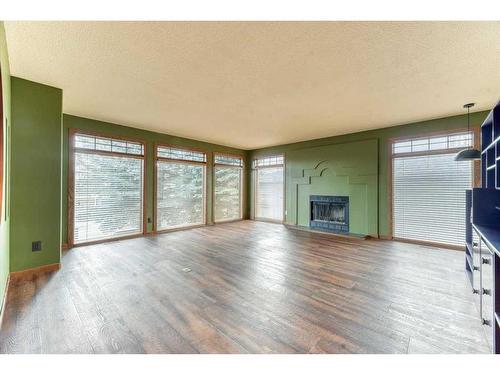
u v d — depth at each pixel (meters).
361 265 3.32
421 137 4.49
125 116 4.29
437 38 2.01
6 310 2.10
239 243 4.58
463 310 2.14
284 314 2.07
